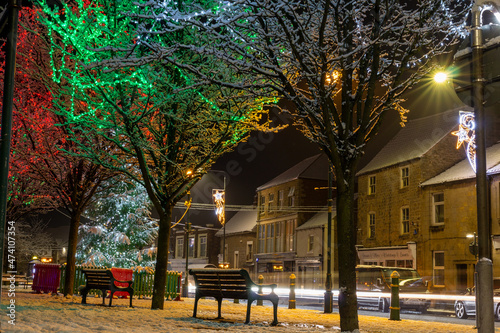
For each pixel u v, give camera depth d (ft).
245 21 37.78
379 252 124.88
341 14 35.70
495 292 63.16
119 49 32.81
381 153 134.51
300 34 33.58
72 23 41.98
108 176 63.46
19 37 56.29
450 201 107.14
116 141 45.62
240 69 33.27
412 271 78.69
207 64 42.45
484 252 20.43
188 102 44.04
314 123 38.06
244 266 182.29
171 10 32.40
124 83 43.45
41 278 70.90
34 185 71.77
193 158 49.01
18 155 62.54
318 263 143.84
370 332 35.04
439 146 117.39
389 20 35.73
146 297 72.43
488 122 114.73
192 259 205.05
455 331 38.55
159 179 49.24
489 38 21.63
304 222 158.71
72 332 24.76
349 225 31.76
